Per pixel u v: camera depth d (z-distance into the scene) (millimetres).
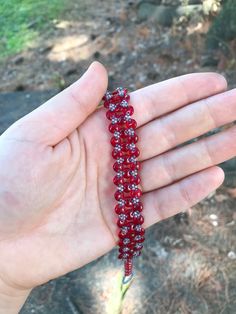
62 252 133
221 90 138
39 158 127
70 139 133
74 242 134
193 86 137
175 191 140
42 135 127
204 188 138
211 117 137
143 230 133
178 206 140
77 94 128
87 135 136
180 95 137
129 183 132
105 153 137
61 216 133
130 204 132
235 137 136
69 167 132
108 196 137
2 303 134
